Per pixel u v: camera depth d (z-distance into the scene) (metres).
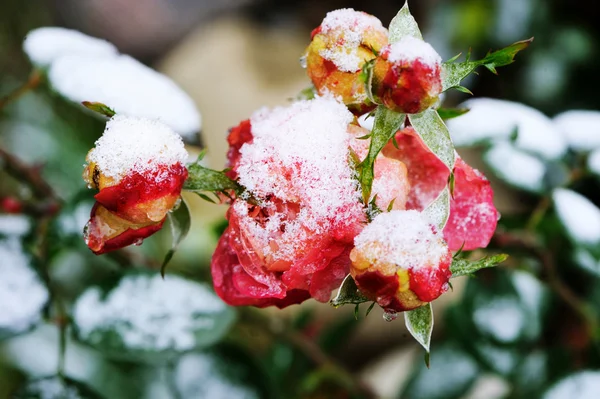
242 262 0.29
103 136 0.29
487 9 0.85
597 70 0.83
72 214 0.44
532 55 0.84
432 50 0.29
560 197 0.44
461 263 0.29
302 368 0.56
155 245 0.59
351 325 0.57
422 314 0.29
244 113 0.97
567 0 0.84
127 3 1.23
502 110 0.45
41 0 1.03
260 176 0.29
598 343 0.49
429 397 0.53
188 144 0.43
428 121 0.29
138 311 0.42
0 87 0.88
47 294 0.42
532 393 0.48
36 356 0.64
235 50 1.03
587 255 0.46
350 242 0.29
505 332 0.50
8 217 0.45
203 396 0.46
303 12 1.08
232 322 0.42
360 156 0.29
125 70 0.43
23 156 0.70
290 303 0.31
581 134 0.47
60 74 0.43
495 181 0.81
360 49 0.30
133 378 0.60
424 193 0.32
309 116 0.29
